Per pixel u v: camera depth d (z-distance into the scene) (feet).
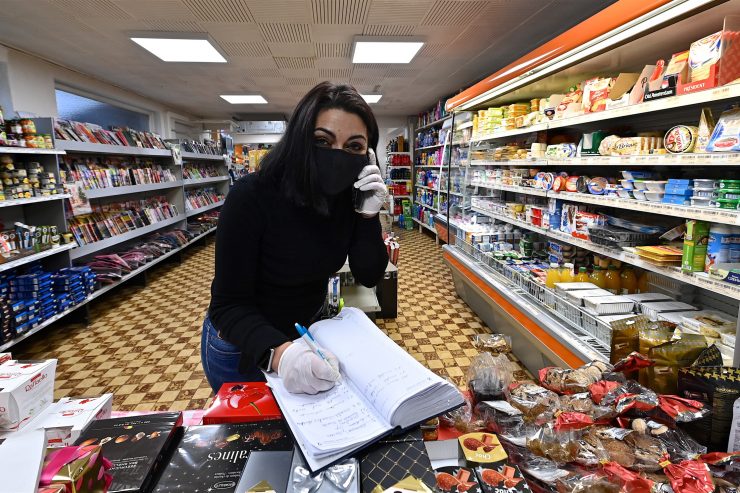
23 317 10.23
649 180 6.44
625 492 2.23
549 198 9.93
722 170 6.40
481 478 2.22
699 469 2.22
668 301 6.88
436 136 27.30
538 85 9.39
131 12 12.28
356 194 3.85
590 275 8.41
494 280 10.44
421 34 14.46
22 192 10.75
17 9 12.00
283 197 3.57
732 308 6.37
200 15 12.56
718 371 2.78
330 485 2.05
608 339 6.28
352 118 3.33
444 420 3.04
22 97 16.12
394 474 2.13
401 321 12.97
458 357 10.46
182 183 23.25
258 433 2.58
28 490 1.73
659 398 2.82
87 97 21.57
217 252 3.55
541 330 7.77
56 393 9.00
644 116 8.20
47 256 12.21
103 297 15.88
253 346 3.03
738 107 4.89
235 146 37.22
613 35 6.02
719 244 5.24
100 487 2.01
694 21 5.22
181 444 2.48
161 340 11.80
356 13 12.50
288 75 20.75
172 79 21.43
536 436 2.67
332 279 8.44
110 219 16.38
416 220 31.94
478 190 14.78
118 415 3.48
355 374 2.71
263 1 11.56
